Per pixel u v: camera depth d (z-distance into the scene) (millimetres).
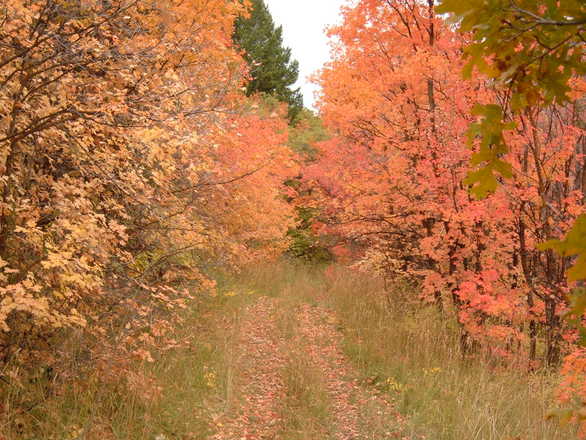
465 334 9133
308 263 22375
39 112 4367
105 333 5324
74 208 4426
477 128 1320
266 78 29203
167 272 6453
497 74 1347
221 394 6816
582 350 6105
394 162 9984
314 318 11938
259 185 11656
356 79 10133
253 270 16125
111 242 5332
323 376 8141
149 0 5090
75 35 4434
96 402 5184
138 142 5074
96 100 4758
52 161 5023
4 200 4410
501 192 7414
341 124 10367
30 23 4230
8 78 4066
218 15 7395
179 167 5945
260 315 11539
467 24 1190
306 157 22031
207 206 8227
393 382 7852
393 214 11461
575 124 7680
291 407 6770
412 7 9070
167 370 6582
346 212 11891
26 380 4746
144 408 5531
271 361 8633
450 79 7812
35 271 4445
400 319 11039
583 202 7871
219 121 6043
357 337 10344
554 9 1153
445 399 7219
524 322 8305
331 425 6473
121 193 5434
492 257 9148
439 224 10305
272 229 15500
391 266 12281
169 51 6000
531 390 7070
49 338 5164
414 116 9625
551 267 7965
